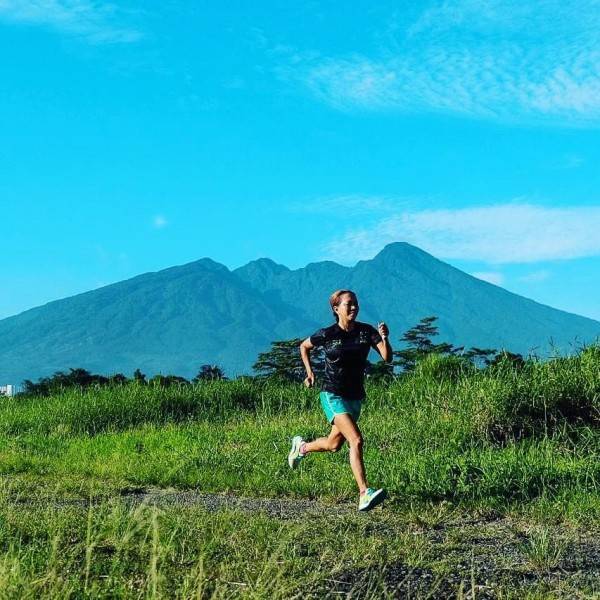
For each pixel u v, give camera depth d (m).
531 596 4.90
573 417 11.63
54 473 11.62
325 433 13.21
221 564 5.42
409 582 5.25
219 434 14.33
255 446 12.80
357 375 7.80
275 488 9.76
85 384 22.12
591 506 7.80
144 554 5.68
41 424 16.62
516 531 6.96
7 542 5.90
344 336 7.77
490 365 14.28
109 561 5.43
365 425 13.16
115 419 16.62
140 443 14.00
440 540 6.64
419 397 14.18
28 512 7.36
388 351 7.66
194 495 9.66
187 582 4.76
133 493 9.86
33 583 4.52
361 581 5.23
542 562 5.73
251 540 6.25
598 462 9.62
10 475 11.41
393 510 8.12
